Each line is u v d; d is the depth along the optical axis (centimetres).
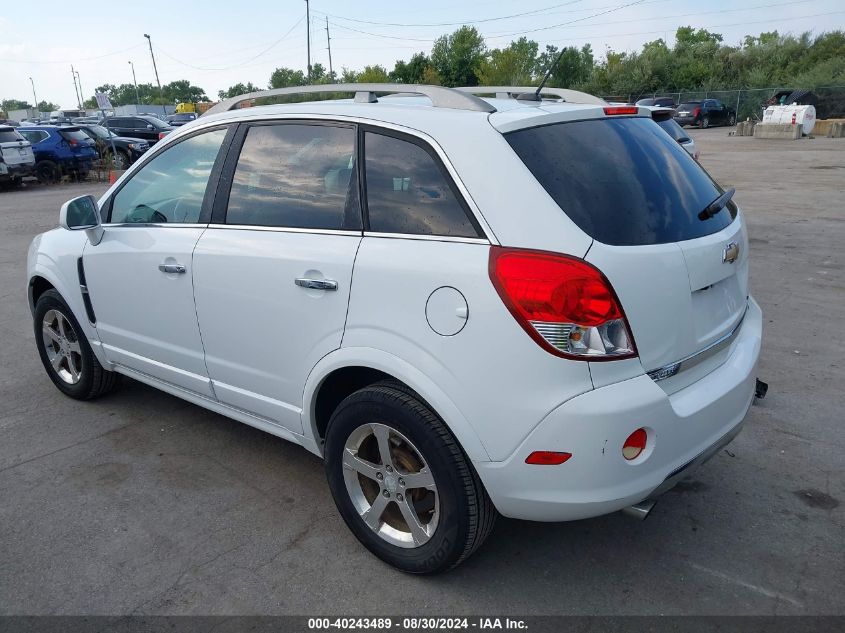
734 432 272
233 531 311
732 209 314
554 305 220
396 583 276
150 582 278
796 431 399
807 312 624
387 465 269
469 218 242
